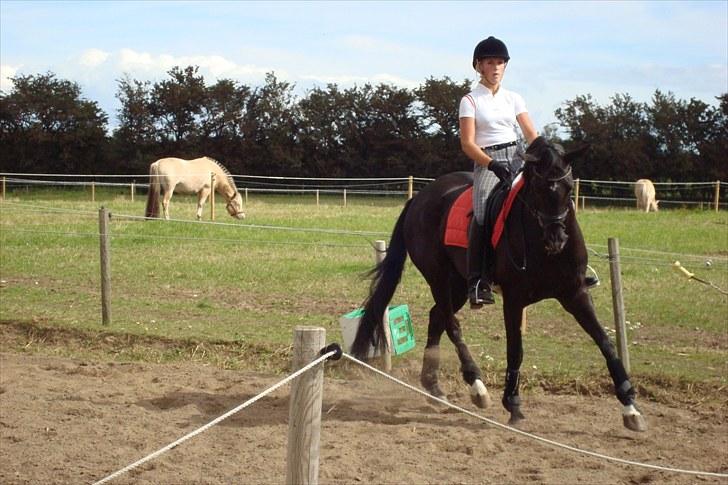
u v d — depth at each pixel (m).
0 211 24.00
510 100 6.91
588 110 45.69
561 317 10.70
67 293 12.20
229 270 14.13
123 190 41.00
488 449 5.98
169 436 6.23
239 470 5.52
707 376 7.96
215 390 7.65
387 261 7.66
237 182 48.94
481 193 6.67
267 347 9.09
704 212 29.50
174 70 50.66
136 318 10.49
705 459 5.89
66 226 20.30
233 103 49.81
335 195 41.12
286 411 7.01
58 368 8.33
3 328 9.98
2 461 5.66
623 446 6.16
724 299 11.84
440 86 49.72
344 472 5.46
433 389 7.37
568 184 5.92
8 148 49.62
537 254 6.15
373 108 50.25
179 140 49.78
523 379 7.94
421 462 5.71
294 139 50.06
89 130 48.97
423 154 49.19
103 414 6.77
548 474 5.51
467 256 6.76
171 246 17.06
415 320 10.62
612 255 8.04
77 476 5.41
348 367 8.31
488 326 10.28
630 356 8.77
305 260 15.23
